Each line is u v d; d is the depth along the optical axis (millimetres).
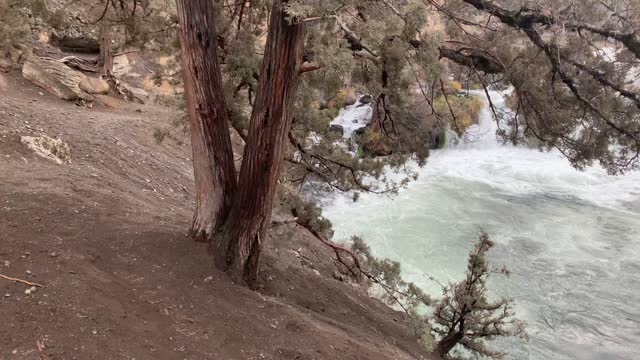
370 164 7832
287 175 8031
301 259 9180
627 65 5406
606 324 9789
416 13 3934
